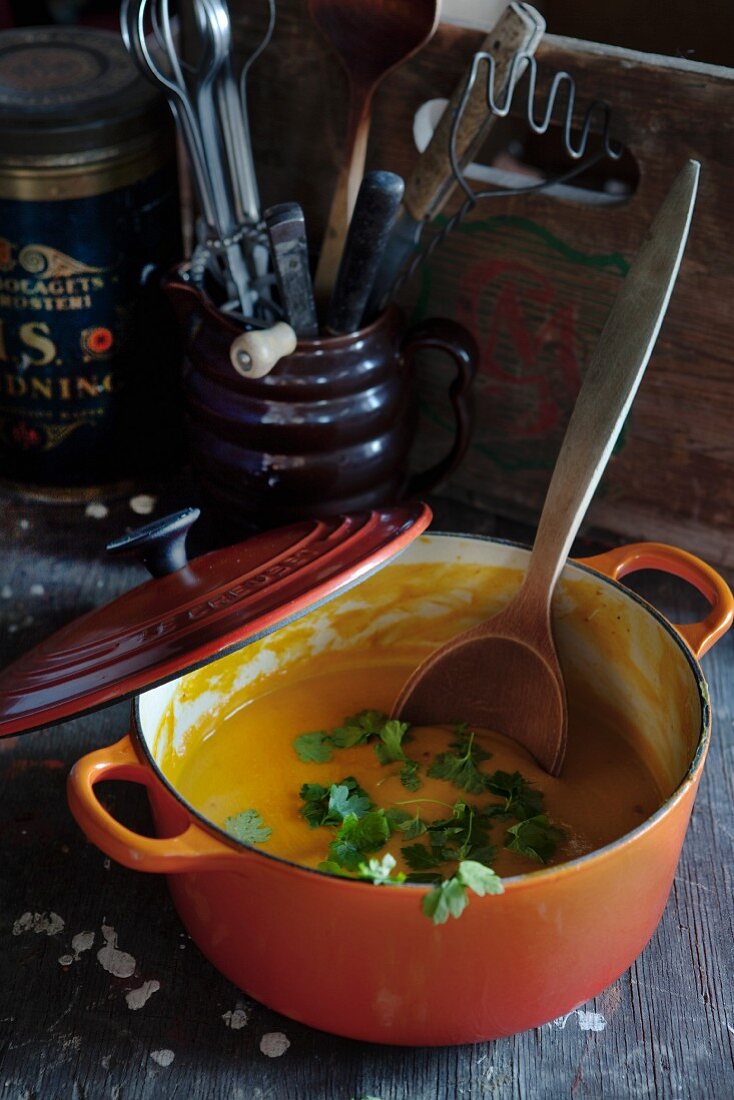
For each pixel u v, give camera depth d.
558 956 0.98
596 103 1.18
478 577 1.18
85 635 1.06
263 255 1.24
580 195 1.23
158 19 1.45
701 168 1.17
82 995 1.06
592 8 1.26
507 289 1.27
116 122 1.25
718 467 1.26
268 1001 1.02
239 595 1.04
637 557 1.14
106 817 0.97
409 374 1.26
